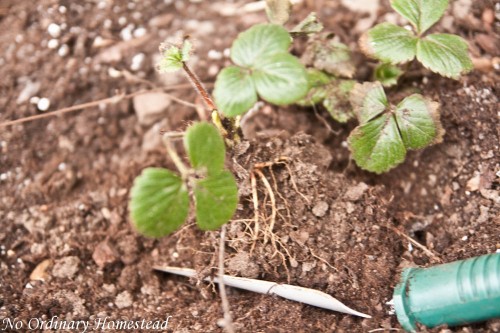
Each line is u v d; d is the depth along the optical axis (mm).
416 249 532
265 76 473
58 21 634
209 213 474
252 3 640
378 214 532
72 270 548
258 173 532
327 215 530
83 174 599
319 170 542
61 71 621
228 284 530
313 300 511
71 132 608
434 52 528
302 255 521
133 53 627
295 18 620
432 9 533
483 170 546
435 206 555
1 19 639
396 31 538
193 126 463
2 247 566
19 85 618
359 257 521
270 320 512
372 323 503
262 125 590
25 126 608
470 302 475
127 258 557
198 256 536
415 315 490
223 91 477
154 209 458
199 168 467
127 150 605
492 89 560
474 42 585
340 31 610
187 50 518
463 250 522
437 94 567
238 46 483
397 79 570
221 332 510
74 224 573
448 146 562
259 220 526
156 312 533
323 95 568
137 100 613
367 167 535
